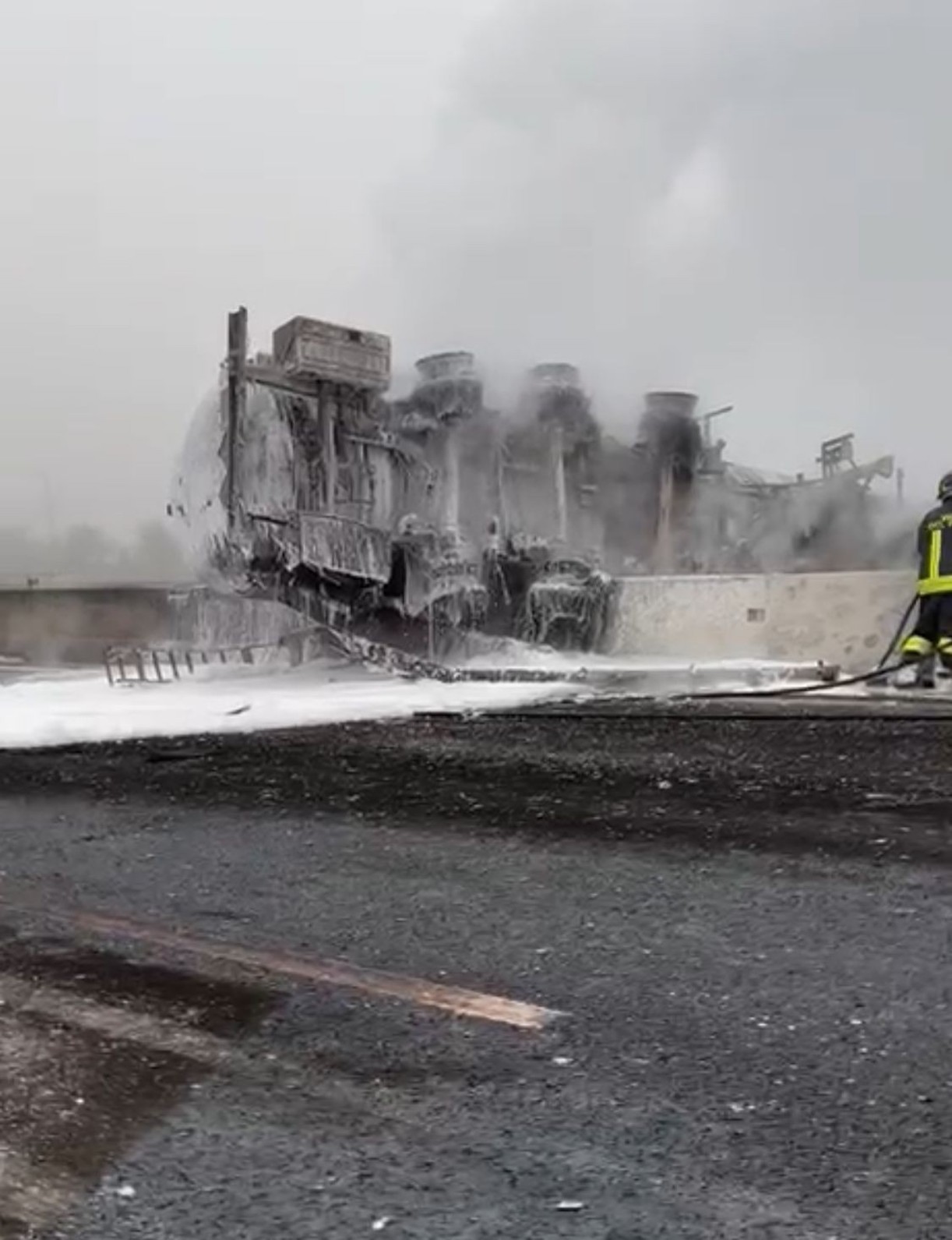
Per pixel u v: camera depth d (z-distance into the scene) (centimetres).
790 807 593
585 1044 296
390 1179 229
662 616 1508
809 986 334
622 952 369
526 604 1550
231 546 1363
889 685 1232
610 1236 207
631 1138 244
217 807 628
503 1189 224
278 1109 263
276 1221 215
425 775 713
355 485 1501
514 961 364
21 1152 244
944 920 393
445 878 467
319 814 604
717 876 459
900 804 593
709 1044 294
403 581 1475
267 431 1434
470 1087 272
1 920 423
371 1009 326
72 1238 211
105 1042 305
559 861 490
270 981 351
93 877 484
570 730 930
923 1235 204
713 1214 213
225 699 1191
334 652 1452
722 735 880
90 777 735
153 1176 233
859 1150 236
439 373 1550
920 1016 308
